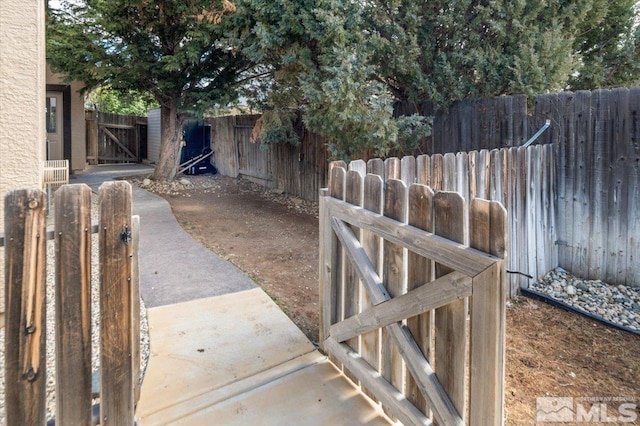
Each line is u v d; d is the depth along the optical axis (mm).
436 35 5406
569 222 4367
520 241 3961
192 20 7438
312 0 5066
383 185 2008
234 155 10586
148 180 9227
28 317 1280
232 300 3279
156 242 4898
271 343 2660
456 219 1564
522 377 2631
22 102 2582
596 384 2580
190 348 2570
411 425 1800
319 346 2623
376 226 2018
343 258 2385
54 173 5223
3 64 2508
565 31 5312
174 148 9672
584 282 4215
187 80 8477
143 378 2250
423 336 1774
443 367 1667
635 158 3889
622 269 4066
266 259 4535
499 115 4758
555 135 4359
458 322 1584
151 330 2773
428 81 5191
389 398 1947
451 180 3234
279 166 8859
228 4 5828
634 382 2615
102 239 1396
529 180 4043
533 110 4492
